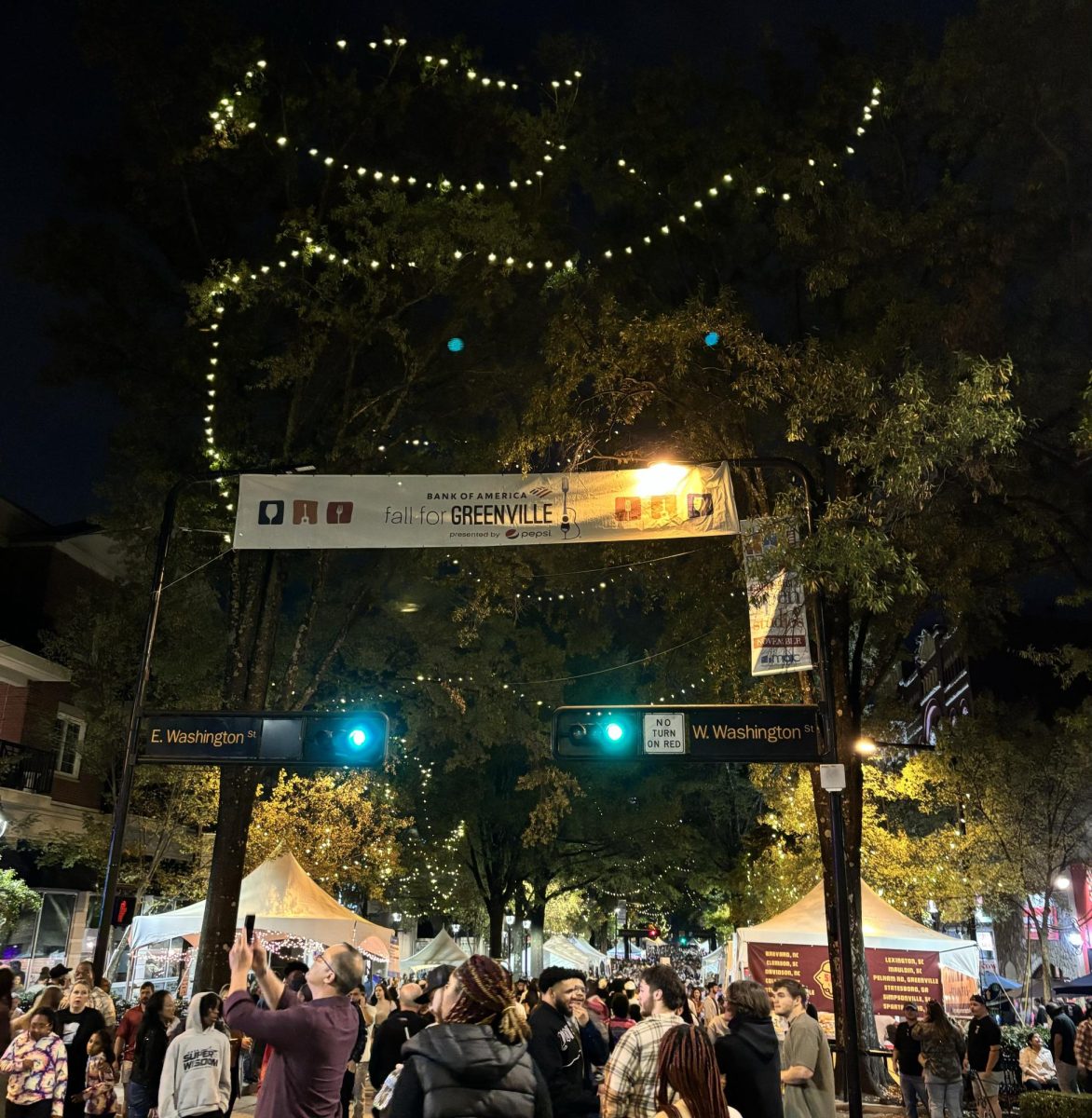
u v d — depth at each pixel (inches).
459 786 1617.9
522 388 877.2
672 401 733.3
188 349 822.5
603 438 731.4
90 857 1043.3
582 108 822.5
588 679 1552.7
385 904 1721.2
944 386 648.4
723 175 778.2
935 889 1245.7
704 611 882.8
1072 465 703.1
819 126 752.3
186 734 605.0
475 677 994.7
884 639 834.8
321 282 786.8
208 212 872.3
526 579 845.8
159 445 869.8
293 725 605.6
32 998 832.3
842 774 536.4
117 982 1191.6
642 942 1948.8
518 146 848.3
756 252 813.2
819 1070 326.6
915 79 706.8
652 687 975.0
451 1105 151.9
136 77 806.5
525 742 1039.0
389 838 1243.8
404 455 900.0
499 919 1718.8
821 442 734.5
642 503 597.0
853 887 733.3
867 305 718.5
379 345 895.7
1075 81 645.9
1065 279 672.4
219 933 719.7
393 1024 360.5
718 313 675.4
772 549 573.6
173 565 960.9
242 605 833.5
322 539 596.4
